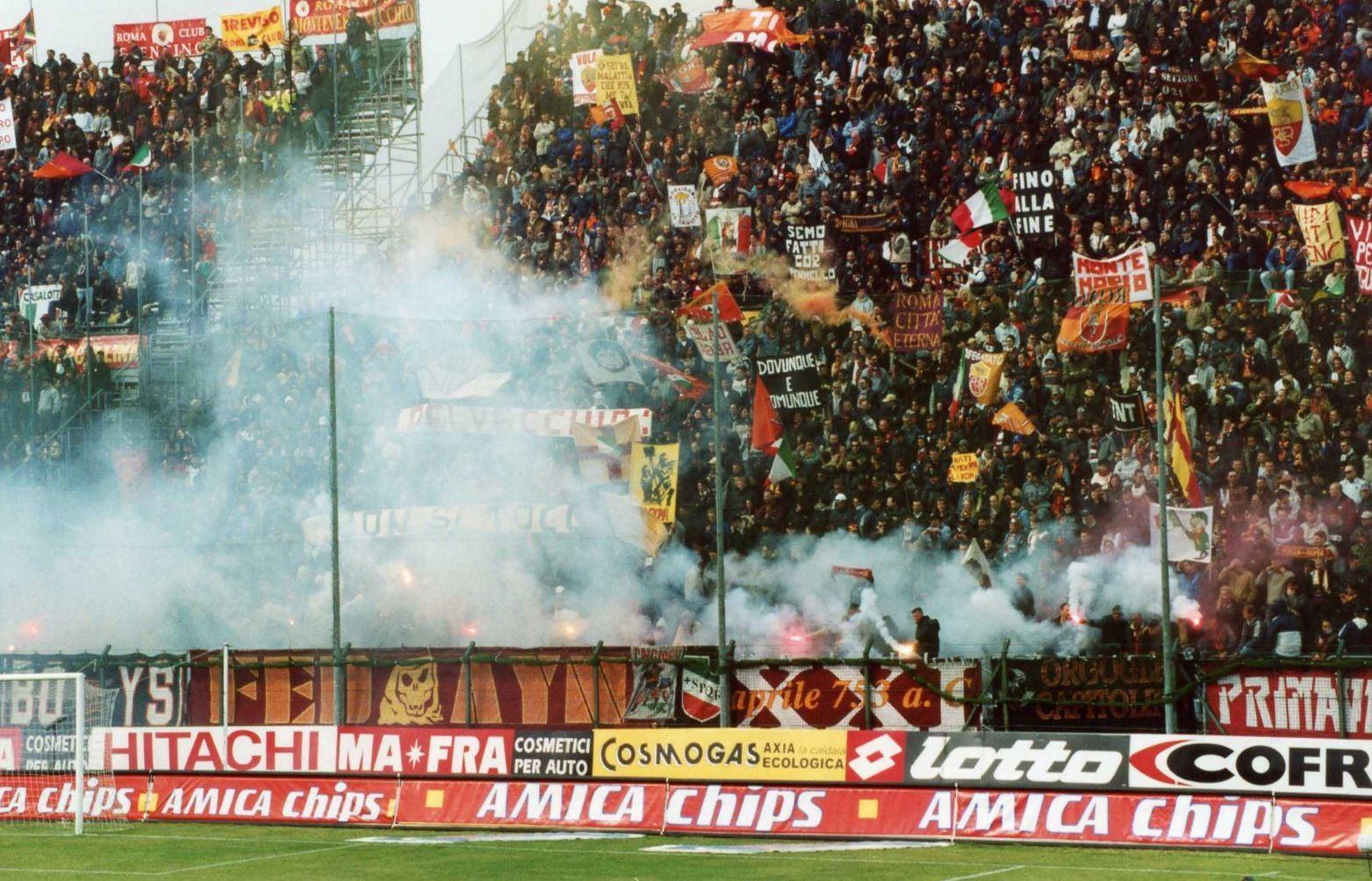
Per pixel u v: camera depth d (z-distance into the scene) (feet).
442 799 104.12
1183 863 84.89
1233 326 132.36
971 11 165.58
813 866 85.61
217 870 88.89
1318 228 131.03
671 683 107.65
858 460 138.72
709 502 142.10
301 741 108.17
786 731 98.17
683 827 98.73
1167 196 144.25
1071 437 131.64
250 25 216.54
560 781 102.32
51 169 194.70
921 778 95.04
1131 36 156.15
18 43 228.43
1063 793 92.12
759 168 165.37
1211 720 95.81
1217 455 125.08
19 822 111.14
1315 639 111.45
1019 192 148.87
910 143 159.22
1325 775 86.53
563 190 176.96
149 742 111.34
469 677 110.93
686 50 184.55
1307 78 149.18
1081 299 131.85
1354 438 124.36
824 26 174.29
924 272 154.92
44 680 114.52
